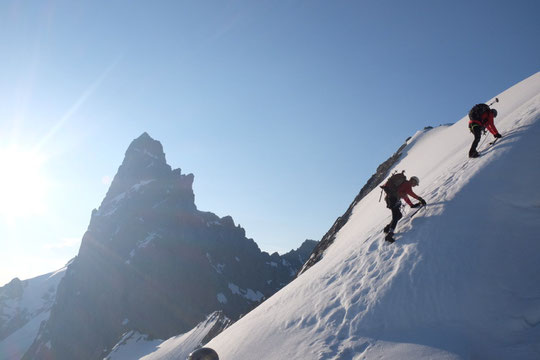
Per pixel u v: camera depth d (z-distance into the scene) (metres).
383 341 6.47
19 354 185.88
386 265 8.10
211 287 140.88
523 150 8.26
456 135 21.94
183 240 155.88
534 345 5.33
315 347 7.08
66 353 123.00
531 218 7.00
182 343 74.50
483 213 7.60
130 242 151.62
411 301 6.92
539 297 5.88
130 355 105.25
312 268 13.81
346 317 7.47
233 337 10.52
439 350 5.75
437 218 8.16
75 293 140.62
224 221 195.00
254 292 165.12
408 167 26.95
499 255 6.75
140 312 125.38
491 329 5.84
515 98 15.48
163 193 178.38
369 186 38.66
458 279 6.77
